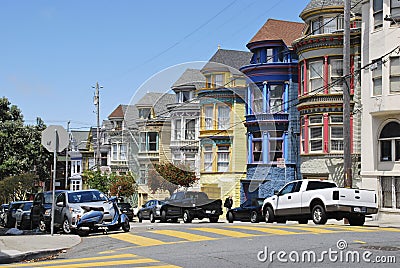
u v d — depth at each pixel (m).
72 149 77.44
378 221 27.30
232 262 11.09
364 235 14.91
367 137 29.45
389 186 28.44
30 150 48.53
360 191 19.95
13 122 48.72
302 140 34.44
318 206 20.19
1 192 48.06
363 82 29.73
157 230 17.53
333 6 33.91
